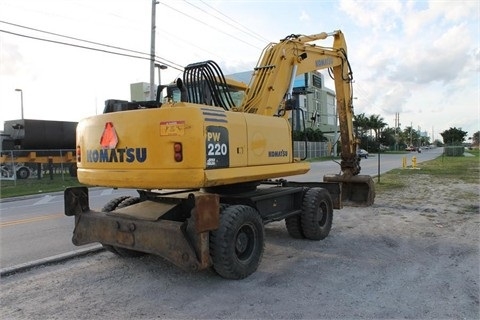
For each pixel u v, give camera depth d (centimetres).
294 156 742
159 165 505
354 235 772
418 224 859
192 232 488
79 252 661
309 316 421
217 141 517
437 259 610
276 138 650
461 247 672
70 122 2773
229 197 608
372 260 611
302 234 741
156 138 507
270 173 619
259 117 616
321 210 755
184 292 495
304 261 611
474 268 564
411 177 2000
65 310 450
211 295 483
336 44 1041
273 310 438
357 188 1116
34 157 2548
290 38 813
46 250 707
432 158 4872
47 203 1438
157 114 509
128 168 531
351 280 525
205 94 636
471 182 1692
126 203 664
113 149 546
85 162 593
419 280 520
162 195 619
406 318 414
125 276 557
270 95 721
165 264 604
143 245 521
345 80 1054
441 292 480
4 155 2525
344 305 447
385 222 884
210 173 500
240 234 538
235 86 741
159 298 479
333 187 815
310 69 895
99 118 569
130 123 529
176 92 691
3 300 481
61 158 2562
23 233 857
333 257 630
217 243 504
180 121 494
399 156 6006
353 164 1108
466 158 4453
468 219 902
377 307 441
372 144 7931
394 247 683
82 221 599
